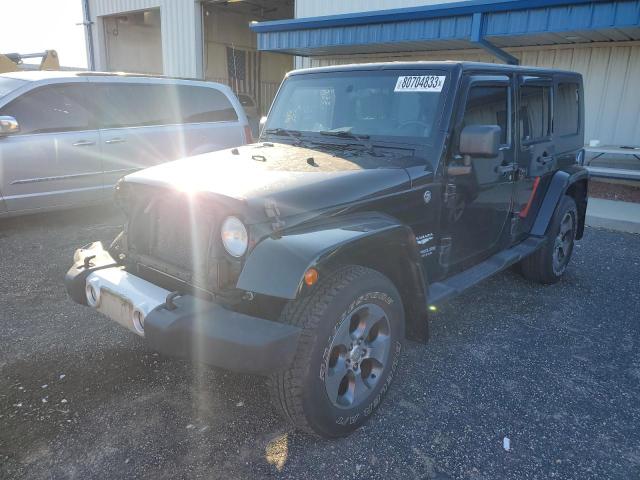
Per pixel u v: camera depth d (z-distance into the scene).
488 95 3.62
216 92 8.09
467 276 3.69
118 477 2.38
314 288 2.51
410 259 2.90
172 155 7.42
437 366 3.47
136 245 3.02
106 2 19.16
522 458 2.59
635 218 7.59
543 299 4.73
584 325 4.18
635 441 2.74
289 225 2.45
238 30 22.88
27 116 6.16
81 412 2.86
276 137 3.95
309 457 2.55
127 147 6.96
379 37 10.48
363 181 2.85
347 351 2.63
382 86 3.54
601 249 6.42
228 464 2.48
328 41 11.32
